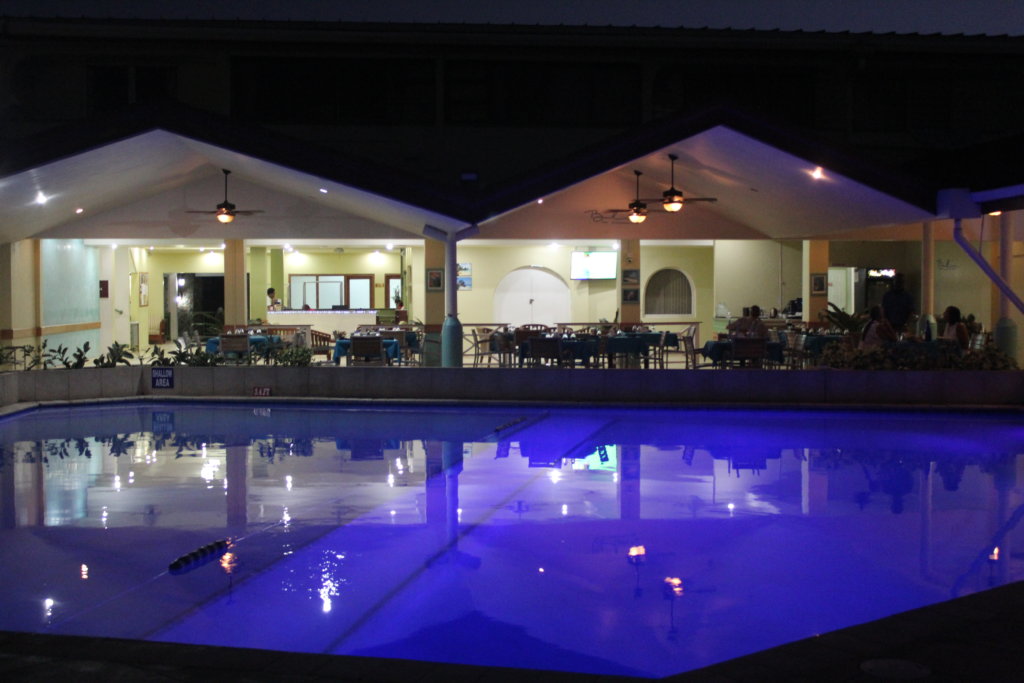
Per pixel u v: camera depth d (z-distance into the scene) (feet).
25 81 61.93
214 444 39.29
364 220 65.46
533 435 41.42
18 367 62.23
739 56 64.85
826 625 18.04
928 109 66.69
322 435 41.60
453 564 22.07
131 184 57.88
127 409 49.19
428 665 14.03
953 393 47.60
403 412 48.29
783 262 76.69
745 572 21.38
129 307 83.76
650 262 78.59
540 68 64.95
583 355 56.85
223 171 62.95
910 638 15.02
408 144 64.44
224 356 58.29
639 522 25.99
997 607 16.53
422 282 75.66
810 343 58.95
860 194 49.44
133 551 23.25
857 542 23.90
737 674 13.64
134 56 62.39
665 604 19.26
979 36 64.28
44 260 66.28
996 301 67.87
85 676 13.56
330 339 73.10
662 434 41.63
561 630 17.85
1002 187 45.21
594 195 65.21
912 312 52.95
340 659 14.32
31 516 26.89
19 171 44.65
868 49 63.87
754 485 30.91
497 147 64.69
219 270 92.94
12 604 19.30
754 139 46.68
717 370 48.37
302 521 26.23
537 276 78.69
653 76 65.05
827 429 42.88
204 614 18.72
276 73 63.93
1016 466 34.14
